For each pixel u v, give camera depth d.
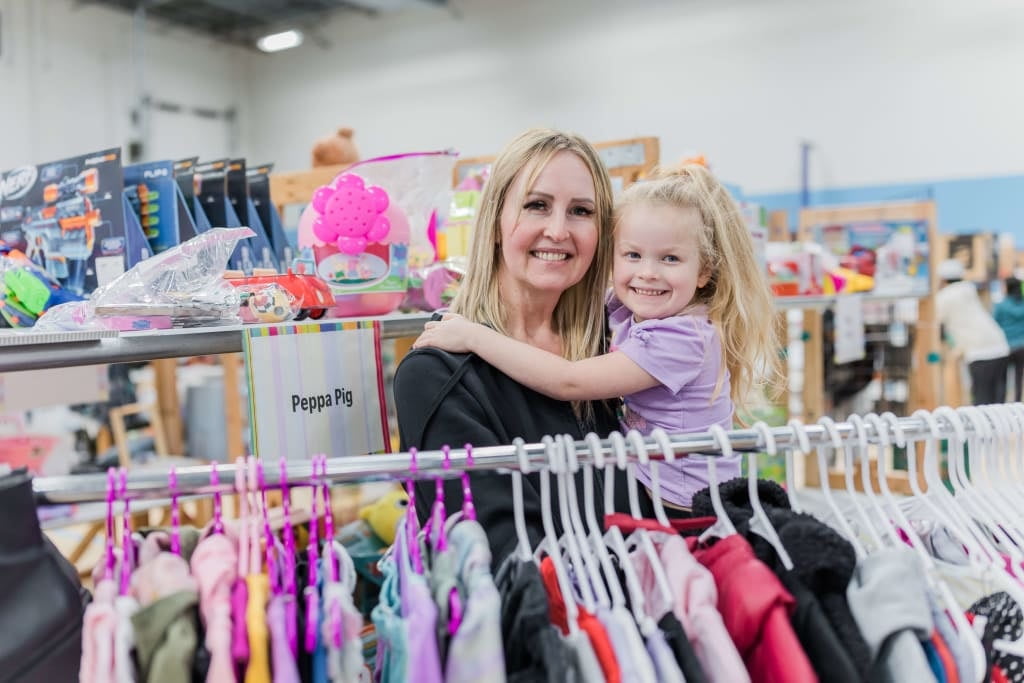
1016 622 1.03
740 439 0.97
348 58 9.35
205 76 9.59
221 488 0.86
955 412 1.06
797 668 0.80
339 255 1.51
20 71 7.76
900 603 0.84
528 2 8.23
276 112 9.94
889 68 6.60
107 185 1.43
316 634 0.81
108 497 0.84
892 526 1.00
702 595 0.85
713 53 7.32
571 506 0.96
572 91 8.04
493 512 1.10
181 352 1.13
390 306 1.57
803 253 3.37
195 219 1.60
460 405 1.20
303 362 1.25
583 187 1.33
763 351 1.50
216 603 0.78
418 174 1.80
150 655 0.76
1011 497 1.07
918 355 3.97
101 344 1.02
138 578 0.82
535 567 0.88
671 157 7.58
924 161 6.52
